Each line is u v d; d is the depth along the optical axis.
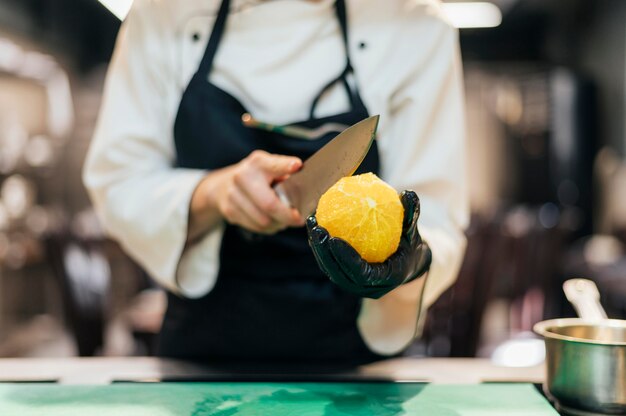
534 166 6.85
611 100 6.48
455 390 0.97
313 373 1.10
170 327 1.36
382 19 1.28
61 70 6.09
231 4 1.29
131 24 1.34
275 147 1.25
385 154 1.27
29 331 4.84
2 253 4.54
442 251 1.14
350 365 1.18
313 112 1.25
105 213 1.32
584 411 0.85
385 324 1.15
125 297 3.25
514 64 7.18
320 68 1.26
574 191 6.73
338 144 0.94
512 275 3.38
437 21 1.30
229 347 1.30
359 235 0.75
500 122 6.93
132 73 1.34
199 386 0.98
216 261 1.23
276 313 1.27
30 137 5.72
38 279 4.95
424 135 1.26
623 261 3.75
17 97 5.53
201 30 1.31
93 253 2.61
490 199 6.90
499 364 1.18
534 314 3.33
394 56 1.28
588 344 0.84
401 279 0.78
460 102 1.32
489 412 0.87
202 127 1.26
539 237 3.34
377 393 0.95
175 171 1.29
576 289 1.00
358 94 1.24
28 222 4.97
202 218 1.20
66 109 6.11
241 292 1.27
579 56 6.98
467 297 2.67
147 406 0.90
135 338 2.82
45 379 1.05
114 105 1.35
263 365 1.18
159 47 1.32
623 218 5.07
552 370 0.88
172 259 1.22
